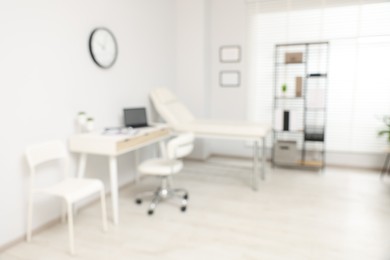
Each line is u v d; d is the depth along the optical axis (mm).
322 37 4398
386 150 3877
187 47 4824
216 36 4973
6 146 2301
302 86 4438
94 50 3084
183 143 2908
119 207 3152
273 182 3896
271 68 4742
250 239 2459
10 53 2277
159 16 4332
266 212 2980
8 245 2346
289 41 4582
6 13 2229
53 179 2742
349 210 3012
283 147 4426
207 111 5027
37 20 2482
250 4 4707
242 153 5137
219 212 2988
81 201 3082
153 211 3006
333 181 3912
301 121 4652
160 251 2289
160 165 3029
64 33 2756
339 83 4395
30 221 2432
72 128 2918
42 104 2578
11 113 2318
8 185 2334
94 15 3104
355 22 4211
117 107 3555
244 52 4840
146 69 4094
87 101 3090
